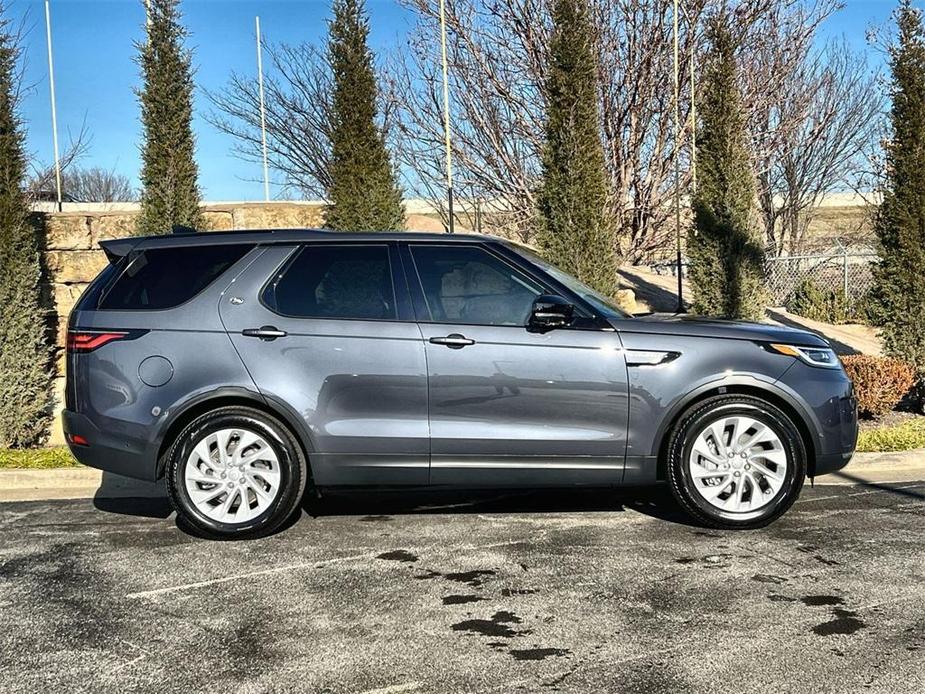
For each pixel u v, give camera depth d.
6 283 8.12
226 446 5.19
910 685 3.23
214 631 3.87
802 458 5.20
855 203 28.34
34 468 7.12
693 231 11.12
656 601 4.14
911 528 5.31
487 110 15.13
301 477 5.21
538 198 9.84
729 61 10.79
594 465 5.16
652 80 14.62
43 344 8.52
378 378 5.10
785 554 4.82
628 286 15.42
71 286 10.01
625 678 3.33
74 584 4.52
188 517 5.18
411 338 5.12
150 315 5.21
